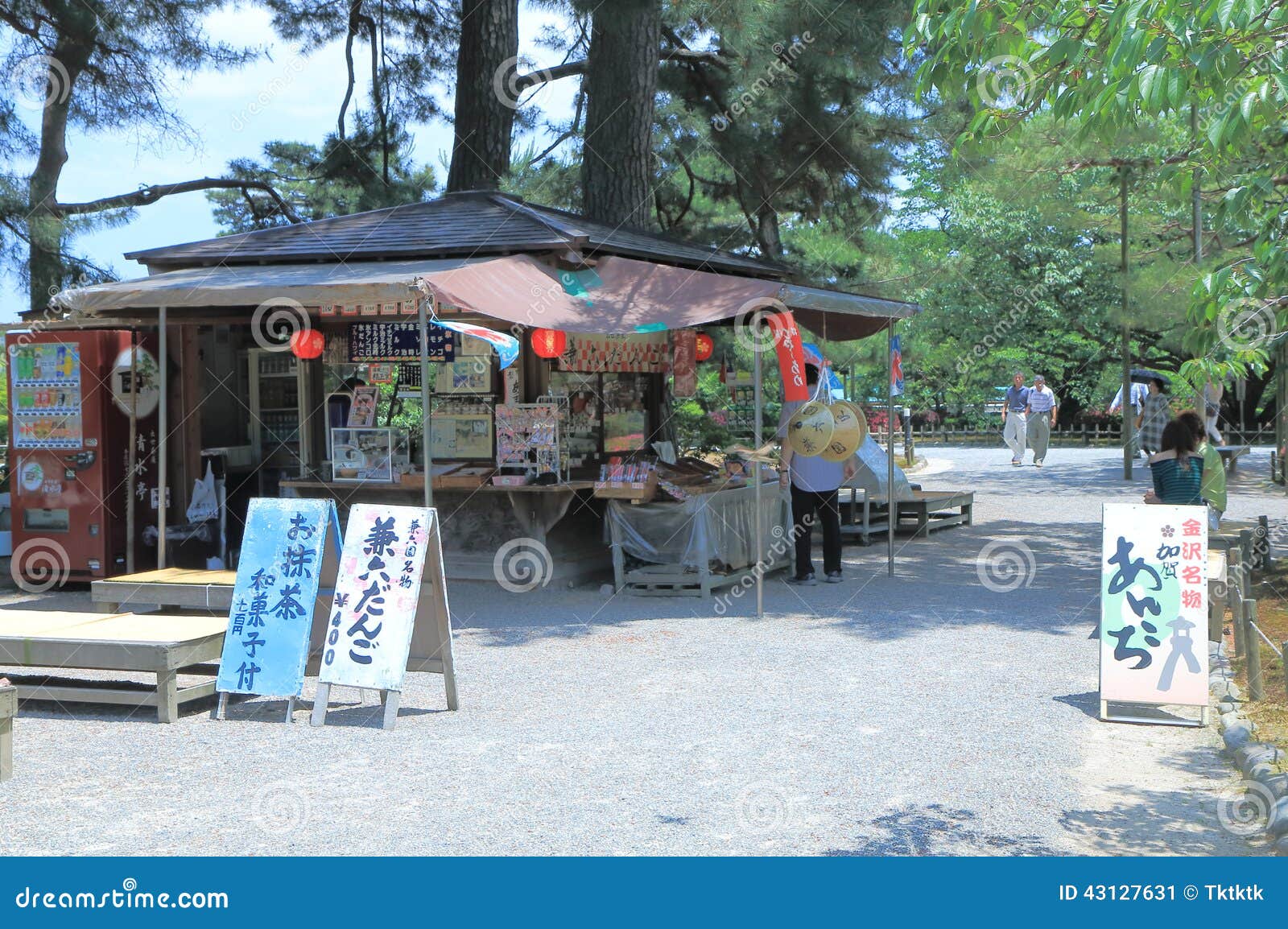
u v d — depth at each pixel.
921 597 11.12
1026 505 19.14
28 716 7.33
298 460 13.36
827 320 12.99
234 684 7.15
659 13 15.80
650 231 14.88
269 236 12.57
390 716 6.89
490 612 10.60
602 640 9.36
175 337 12.62
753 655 8.72
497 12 16.30
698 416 22.17
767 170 18.03
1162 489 10.53
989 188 18.56
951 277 30.05
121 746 6.60
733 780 5.82
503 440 11.59
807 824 5.18
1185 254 18.58
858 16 15.05
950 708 7.18
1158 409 21.45
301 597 7.21
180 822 5.29
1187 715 7.03
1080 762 6.12
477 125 16.33
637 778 5.85
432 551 7.21
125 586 8.84
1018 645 8.98
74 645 7.23
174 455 12.62
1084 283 34.56
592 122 16.00
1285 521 16.09
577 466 12.43
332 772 6.04
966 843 4.97
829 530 11.99
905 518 16.67
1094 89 5.16
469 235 11.62
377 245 11.70
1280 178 6.17
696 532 11.26
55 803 5.59
